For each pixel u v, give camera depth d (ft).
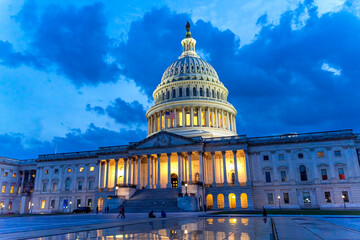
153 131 326.03
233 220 106.01
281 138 240.53
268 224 85.66
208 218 121.49
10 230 74.95
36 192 304.09
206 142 250.57
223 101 325.01
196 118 310.86
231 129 327.88
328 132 233.14
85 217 148.77
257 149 243.19
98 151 293.02
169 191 226.58
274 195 229.45
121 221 106.42
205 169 254.06
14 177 325.42
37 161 314.76
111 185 281.13
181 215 147.95
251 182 231.50
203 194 230.48
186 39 391.04
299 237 54.70
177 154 250.78
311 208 217.97
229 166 256.52
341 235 57.82
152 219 116.67
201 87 327.67
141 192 234.79
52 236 60.08
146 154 254.68
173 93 329.11
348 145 223.71
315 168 226.38
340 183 218.38
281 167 233.96
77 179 293.02
